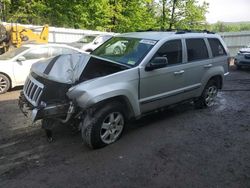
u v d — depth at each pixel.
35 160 4.46
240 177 4.05
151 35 5.94
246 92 9.26
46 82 4.54
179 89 6.04
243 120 6.43
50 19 24.91
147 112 5.53
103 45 6.39
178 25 33.50
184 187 3.79
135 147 4.90
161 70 5.48
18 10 24.28
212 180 3.96
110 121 4.85
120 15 28.08
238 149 4.93
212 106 7.43
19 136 5.38
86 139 4.65
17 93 8.85
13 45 12.52
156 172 4.13
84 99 4.37
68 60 5.04
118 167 4.25
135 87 5.07
